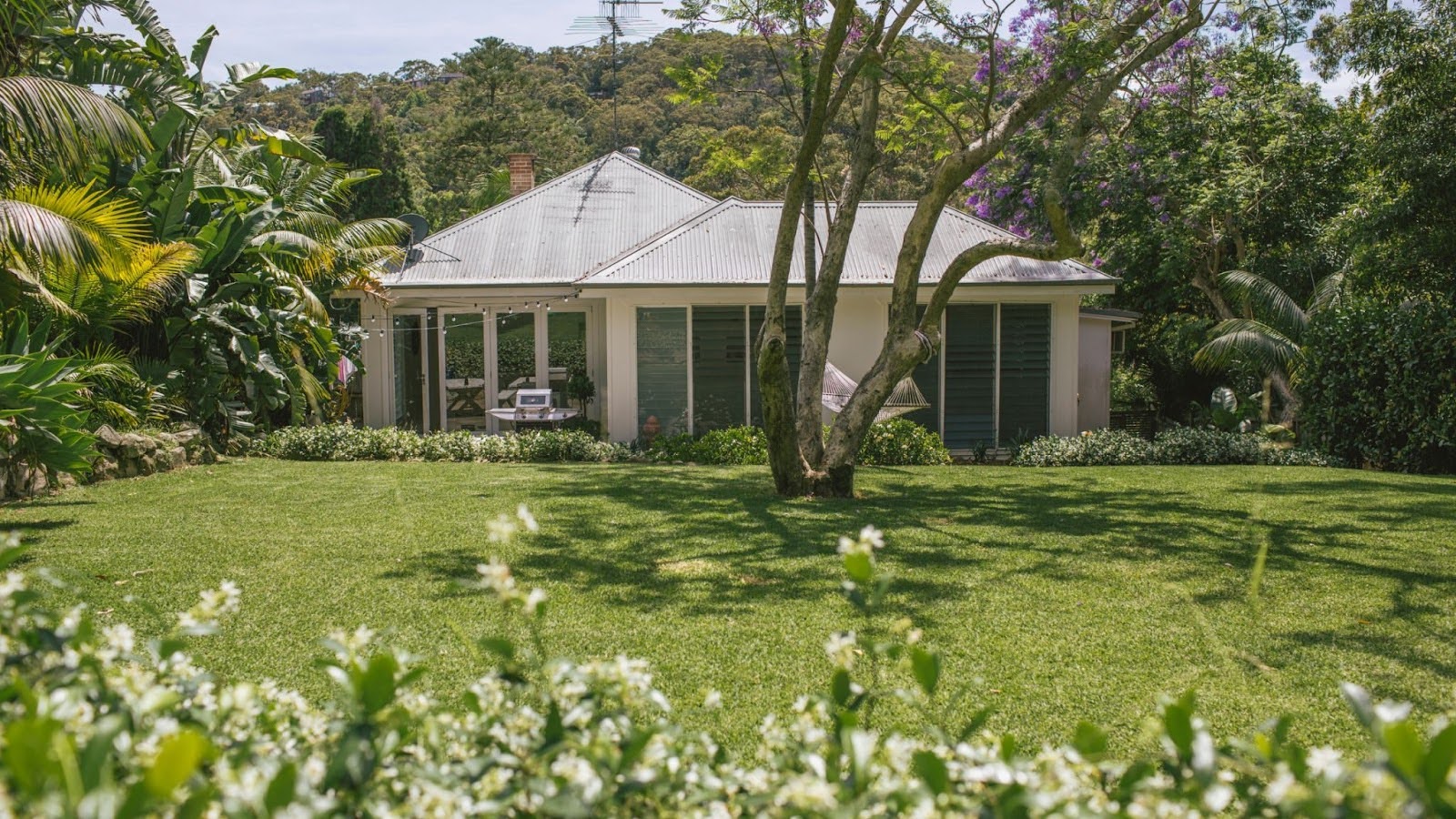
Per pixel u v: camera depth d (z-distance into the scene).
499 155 45.28
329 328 15.23
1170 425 20.02
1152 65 16.47
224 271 14.27
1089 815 1.80
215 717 2.22
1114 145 20.00
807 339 11.09
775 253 9.80
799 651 5.16
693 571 6.93
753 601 6.13
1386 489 11.48
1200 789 1.79
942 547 7.79
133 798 1.40
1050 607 6.08
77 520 8.39
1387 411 14.55
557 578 6.67
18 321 9.36
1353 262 17.75
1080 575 6.89
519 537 8.00
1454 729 1.48
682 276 15.98
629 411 16.41
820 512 9.38
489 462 14.23
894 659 2.65
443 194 42.09
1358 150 19.00
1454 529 8.76
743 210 17.77
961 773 2.14
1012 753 2.12
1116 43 10.34
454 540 7.83
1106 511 9.71
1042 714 4.37
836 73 11.80
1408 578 6.86
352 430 14.69
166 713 2.16
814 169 11.38
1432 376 14.12
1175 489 11.45
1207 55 19.78
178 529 8.07
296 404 15.10
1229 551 7.72
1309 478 12.66
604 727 2.14
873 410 10.66
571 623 5.61
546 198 19.91
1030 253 10.23
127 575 6.44
